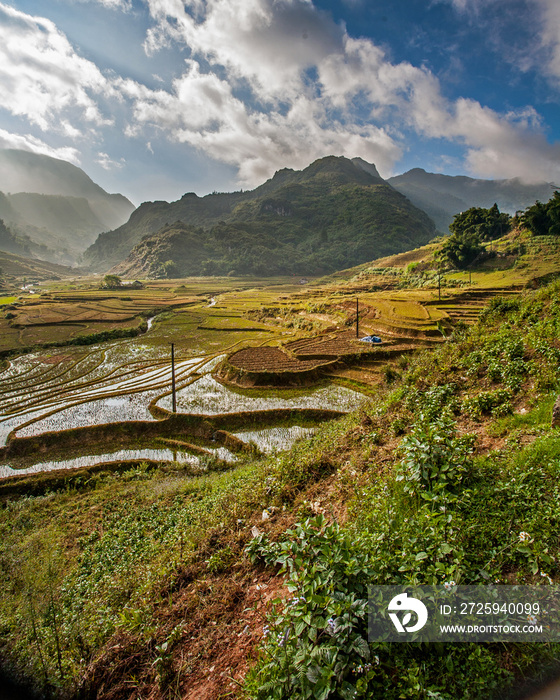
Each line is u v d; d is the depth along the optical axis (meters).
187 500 15.16
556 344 10.28
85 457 24.12
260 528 7.63
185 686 4.61
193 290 132.88
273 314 78.94
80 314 75.75
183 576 7.05
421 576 4.24
